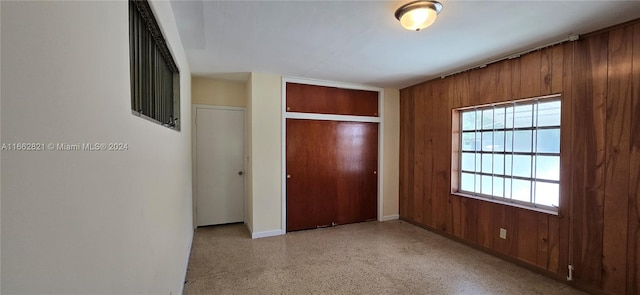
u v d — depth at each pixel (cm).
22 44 44
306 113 385
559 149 244
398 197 448
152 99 148
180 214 225
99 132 71
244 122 414
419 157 405
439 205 370
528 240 266
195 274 255
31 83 46
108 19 77
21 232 45
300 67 326
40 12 49
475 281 243
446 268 269
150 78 144
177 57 212
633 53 195
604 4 174
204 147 395
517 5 176
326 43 246
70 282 57
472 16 192
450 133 352
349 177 420
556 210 249
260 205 358
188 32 221
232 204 414
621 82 201
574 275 230
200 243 334
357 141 424
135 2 115
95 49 69
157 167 137
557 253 243
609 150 208
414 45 251
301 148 386
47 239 50
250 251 310
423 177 398
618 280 204
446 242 341
